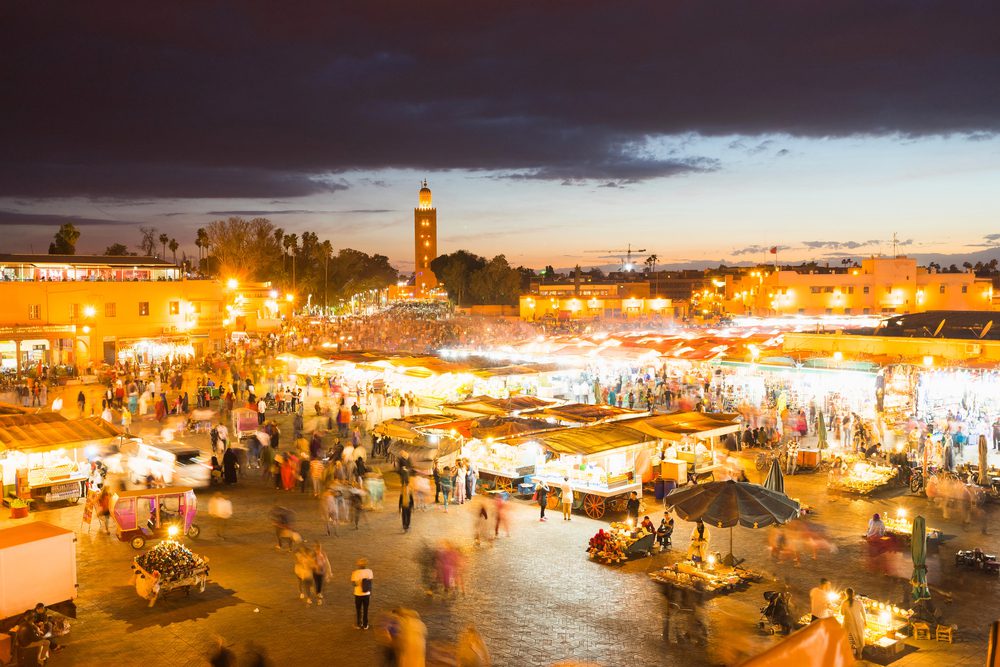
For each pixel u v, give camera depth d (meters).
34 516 23.44
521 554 20.14
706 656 14.36
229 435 35.34
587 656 14.38
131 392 40.69
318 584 17.00
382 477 27.78
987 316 40.09
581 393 43.44
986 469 25.64
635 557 19.86
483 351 50.19
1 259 58.50
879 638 14.49
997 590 17.38
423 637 13.77
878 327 42.16
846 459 27.53
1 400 44.28
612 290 131.25
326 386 47.41
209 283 65.00
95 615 16.39
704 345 42.88
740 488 18.03
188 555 17.66
